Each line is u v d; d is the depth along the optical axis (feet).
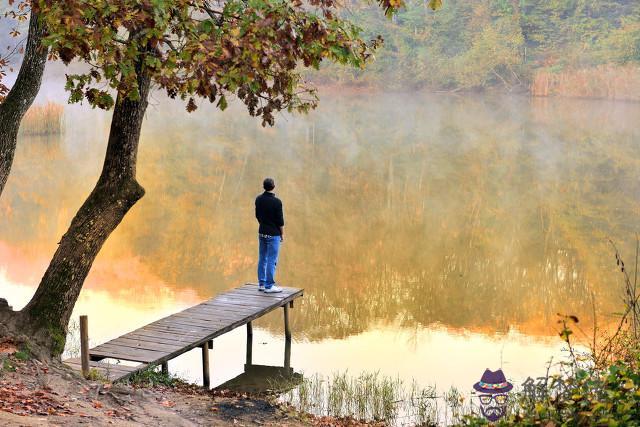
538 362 44.32
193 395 34.37
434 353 46.52
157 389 34.58
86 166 116.47
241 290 49.47
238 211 88.79
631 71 202.69
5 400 26.22
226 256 70.64
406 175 111.34
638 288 58.70
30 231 78.69
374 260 69.67
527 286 61.21
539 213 88.12
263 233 48.37
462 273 65.26
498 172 113.80
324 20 29.86
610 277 63.21
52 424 24.61
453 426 27.68
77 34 27.12
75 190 99.50
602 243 74.59
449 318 53.78
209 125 170.40
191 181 105.50
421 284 62.23
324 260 69.72
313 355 46.09
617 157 125.39
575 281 62.39
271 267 48.47
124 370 35.19
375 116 184.85
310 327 51.72
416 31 244.63
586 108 189.57
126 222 82.84
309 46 29.07
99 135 150.61
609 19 229.45
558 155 128.06
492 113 186.19
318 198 95.91
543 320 52.85
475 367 43.75
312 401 37.78
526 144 139.54
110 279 63.00
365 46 30.63
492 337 49.55
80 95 30.22
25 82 33.96
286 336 48.65
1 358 29.63
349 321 53.06
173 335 40.34
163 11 27.55
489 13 238.48
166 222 83.15
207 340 40.22
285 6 28.32
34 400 26.86
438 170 115.34
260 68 28.04
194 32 29.27
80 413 26.66
